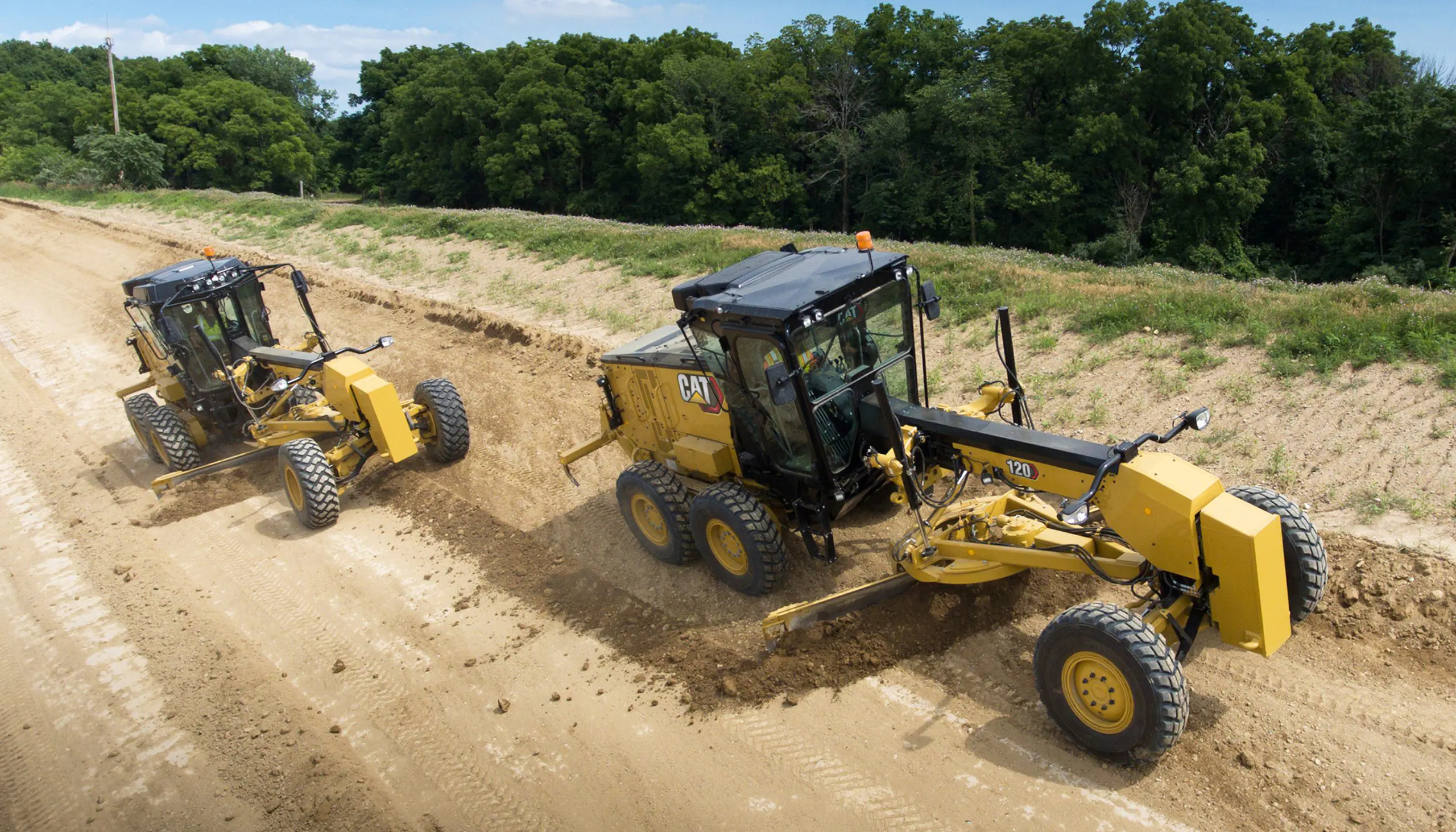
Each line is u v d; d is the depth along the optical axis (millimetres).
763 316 5816
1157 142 35500
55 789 6320
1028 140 40219
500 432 11398
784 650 6375
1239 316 10133
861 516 7773
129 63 94812
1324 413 7887
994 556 5723
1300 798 4656
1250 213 33625
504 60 58062
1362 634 5656
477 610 7711
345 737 6375
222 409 11625
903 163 43156
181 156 69375
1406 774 4688
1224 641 4766
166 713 6934
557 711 6305
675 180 49906
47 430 14008
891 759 5348
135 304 11133
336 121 93812
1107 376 9539
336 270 21938
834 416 6449
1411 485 6719
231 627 7992
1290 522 5246
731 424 6969
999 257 17141
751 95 48531
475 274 19625
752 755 5586
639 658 6707
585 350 13320
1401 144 29828
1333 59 37656
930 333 11789
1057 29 39688
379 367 14773
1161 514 4723
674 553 7559
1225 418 8234
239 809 5848
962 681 5852
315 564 8891
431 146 63125
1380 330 8781
